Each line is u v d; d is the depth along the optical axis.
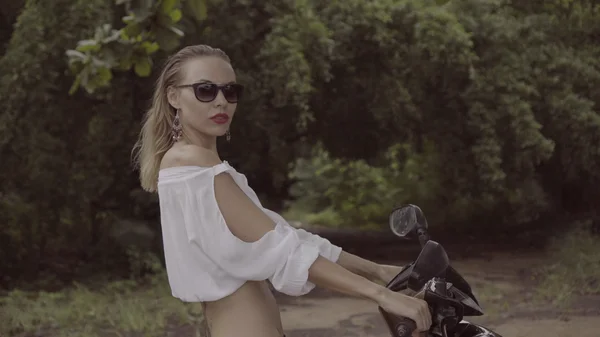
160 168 2.33
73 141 10.57
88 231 11.27
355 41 12.74
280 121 12.16
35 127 10.23
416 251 14.67
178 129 2.37
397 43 12.80
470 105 13.48
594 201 15.79
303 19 11.77
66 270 10.90
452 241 15.73
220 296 2.22
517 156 13.53
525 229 16.55
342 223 20.58
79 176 10.57
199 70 2.32
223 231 2.19
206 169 2.24
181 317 8.20
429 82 13.82
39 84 10.09
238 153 12.33
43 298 8.99
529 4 14.73
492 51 13.73
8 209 10.24
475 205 18.14
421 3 13.17
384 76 13.02
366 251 14.70
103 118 10.67
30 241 10.63
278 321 2.34
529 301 9.09
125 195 11.65
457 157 14.19
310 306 9.22
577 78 14.16
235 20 11.33
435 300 2.22
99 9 10.20
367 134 14.16
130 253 10.56
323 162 22.30
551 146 13.30
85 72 5.36
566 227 14.98
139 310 8.34
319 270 2.15
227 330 2.24
